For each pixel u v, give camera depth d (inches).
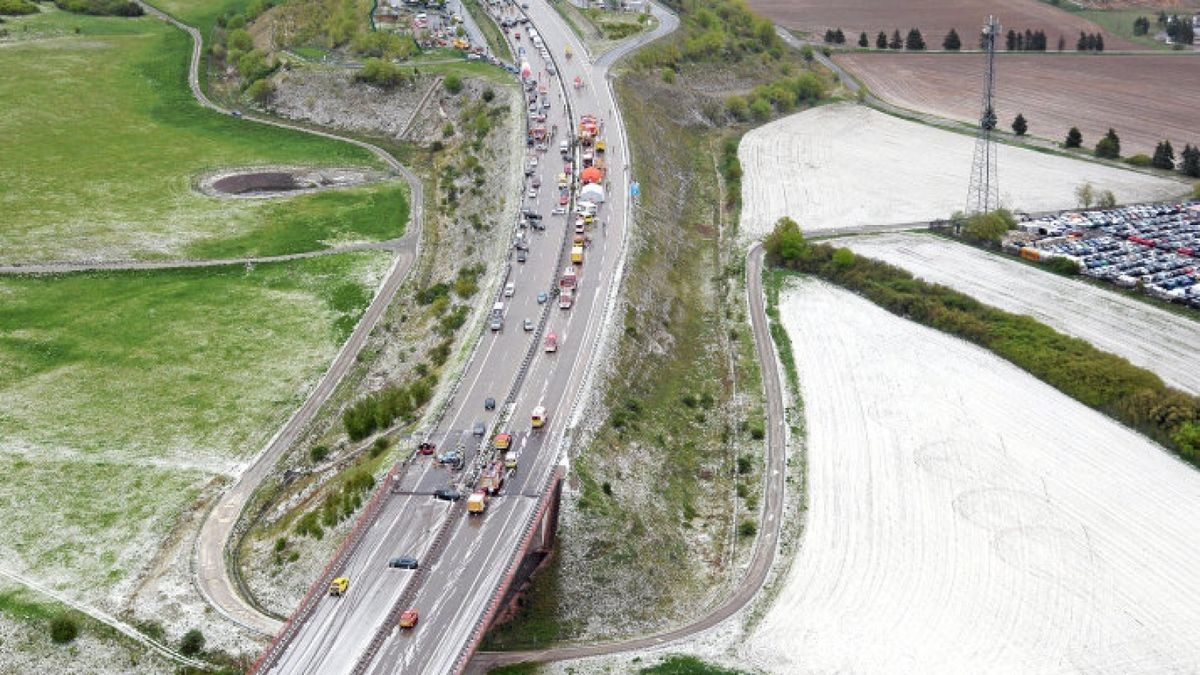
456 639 6240.2
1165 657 6756.9
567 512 7460.6
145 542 7815.0
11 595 7224.4
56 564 7568.9
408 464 7701.8
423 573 6692.9
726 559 7795.3
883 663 6771.7
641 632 7111.2
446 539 6968.5
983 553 7647.6
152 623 6983.3
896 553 7696.9
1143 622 7022.6
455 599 6510.8
